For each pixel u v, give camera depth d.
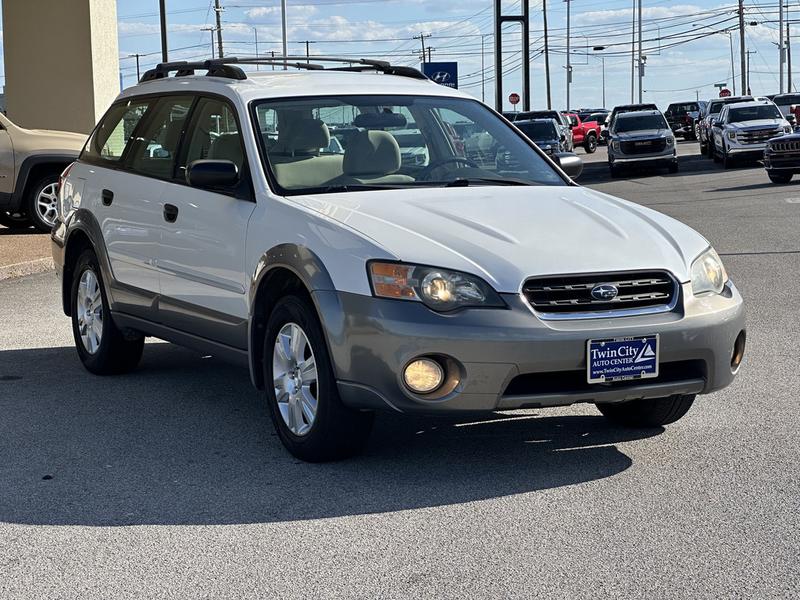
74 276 7.70
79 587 3.91
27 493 4.99
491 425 6.01
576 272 4.91
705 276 5.26
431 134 6.32
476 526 4.44
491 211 5.44
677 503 4.67
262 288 5.58
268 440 5.82
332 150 6.00
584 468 5.20
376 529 4.43
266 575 3.98
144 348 8.47
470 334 4.74
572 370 4.86
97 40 21.52
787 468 5.12
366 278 4.91
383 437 5.80
